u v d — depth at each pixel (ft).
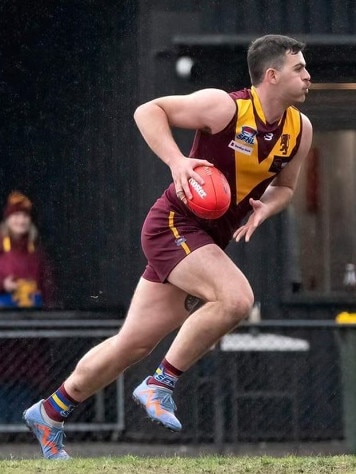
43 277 121.70
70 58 126.41
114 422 114.73
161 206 65.16
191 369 113.70
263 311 126.21
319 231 127.75
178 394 113.50
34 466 69.56
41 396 113.80
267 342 114.73
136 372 115.44
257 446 113.39
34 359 113.80
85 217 124.57
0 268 119.65
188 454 109.60
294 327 112.68
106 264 124.47
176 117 63.77
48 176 126.00
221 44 122.83
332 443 114.52
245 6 123.54
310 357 115.24
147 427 114.32
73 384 68.85
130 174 125.08
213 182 62.44
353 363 111.45
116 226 124.77
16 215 120.47
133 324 66.69
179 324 67.36
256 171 64.90
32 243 121.19
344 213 128.47
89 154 125.80
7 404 113.09
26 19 127.65
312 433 115.03
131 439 114.42
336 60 125.90
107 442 114.42
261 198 67.72
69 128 126.11
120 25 124.98
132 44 124.67
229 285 62.64
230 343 114.21
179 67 123.13
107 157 125.49
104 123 125.80
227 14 123.24
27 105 127.85
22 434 112.88
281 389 114.93
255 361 114.62
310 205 127.24
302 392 115.03
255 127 63.87
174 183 63.26
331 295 126.82
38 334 112.98
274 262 126.21
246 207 66.28
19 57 127.95
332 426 115.14
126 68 125.08
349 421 111.86
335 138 128.26
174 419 64.75
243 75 123.24
